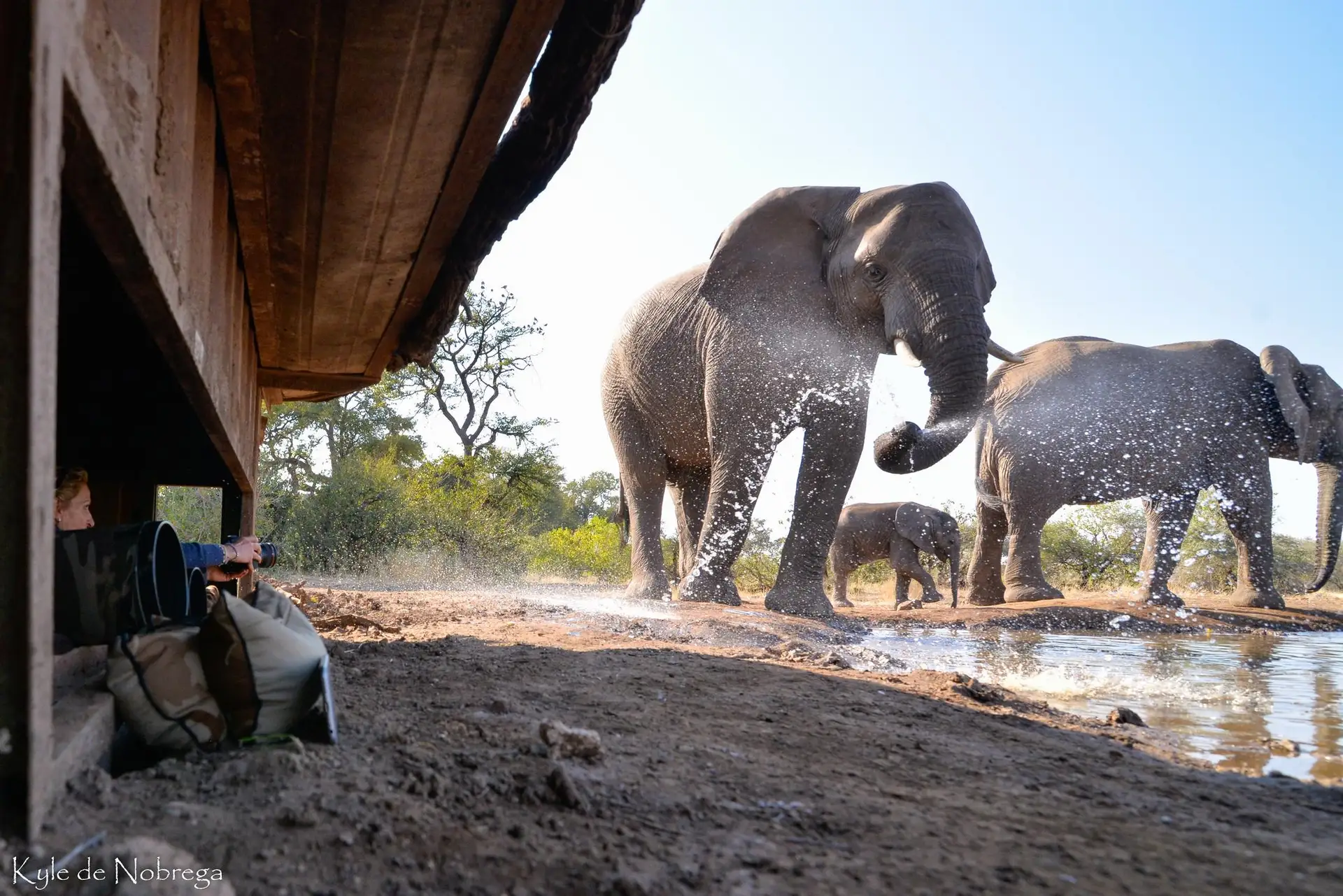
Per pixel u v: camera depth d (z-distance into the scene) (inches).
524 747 125.0
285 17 138.3
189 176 127.6
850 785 125.9
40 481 70.2
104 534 117.2
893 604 746.2
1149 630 470.0
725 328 457.4
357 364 361.1
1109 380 581.3
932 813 113.8
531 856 87.5
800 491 453.1
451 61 150.4
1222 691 263.4
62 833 76.4
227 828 85.7
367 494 864.3
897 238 424.2
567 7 153.3
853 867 92.0
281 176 189.6
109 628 114.7
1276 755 177.8
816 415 450.3
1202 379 594.6
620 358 530.6
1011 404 587.2
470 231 222.2
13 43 64.0
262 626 112.8
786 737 154.6
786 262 457.4
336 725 123.7
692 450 513.3
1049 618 485.4
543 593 557.9
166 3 110.1
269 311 285.1
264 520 845.8
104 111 78.4
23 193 64.9
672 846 94.4
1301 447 574.2
